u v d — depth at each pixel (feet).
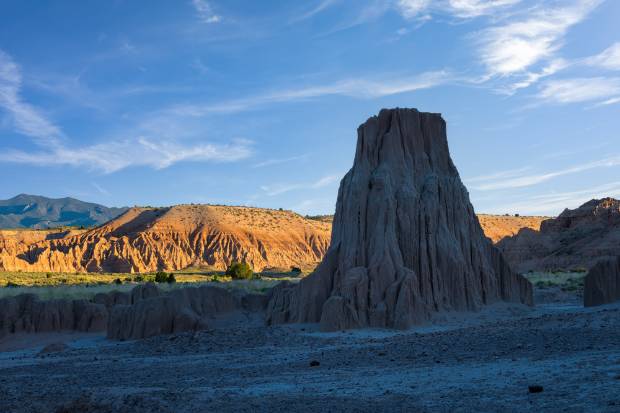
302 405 66.74
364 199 175.11
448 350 100.68
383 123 190.19
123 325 164.96
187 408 67.46
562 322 112.98
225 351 127.44
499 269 189.88
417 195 176.96
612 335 94.48
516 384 68.64
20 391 86.74
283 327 150.41
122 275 534.37
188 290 182.39
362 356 104.58
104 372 106.32
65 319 184.44
